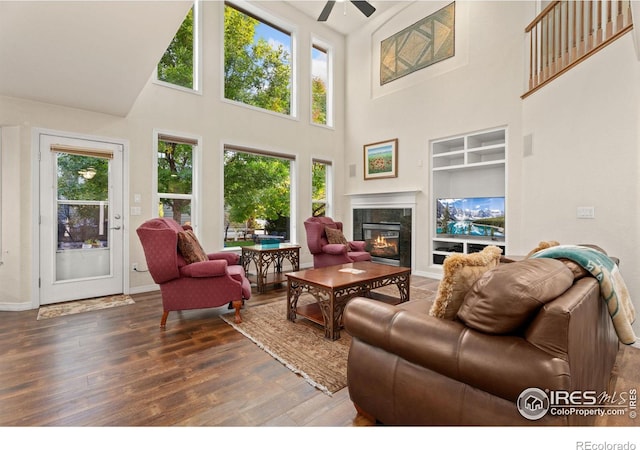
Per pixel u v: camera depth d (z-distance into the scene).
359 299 1.59
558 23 3.74
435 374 1.23
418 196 5.27
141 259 3.98
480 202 4.62
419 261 5.25
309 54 5.80
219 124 4.65
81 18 2.09
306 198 5.77
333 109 6.27
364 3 3.82
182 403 1.67
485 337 1.09
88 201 3.65
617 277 1.63
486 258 1.42
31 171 3.32
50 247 3.43
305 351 2.29
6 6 1.92
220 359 2.17
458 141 4.99
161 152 4.24
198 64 4.45
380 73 5.86
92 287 3.67
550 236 3.36
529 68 4.00
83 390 1.78
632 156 2.50
